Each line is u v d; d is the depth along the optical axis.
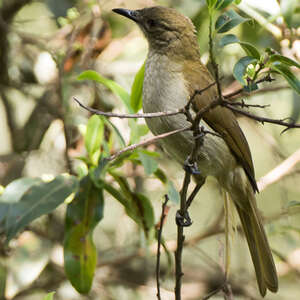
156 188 11.46
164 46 9.17
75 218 8.05
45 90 11.92
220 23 6.95
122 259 11.76
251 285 12.35
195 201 12.64
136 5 12.18
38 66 12.19
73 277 7.91
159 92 8.67
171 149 8.93
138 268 12.75
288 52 10.79
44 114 11.83
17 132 11.96
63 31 11.79
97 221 8.05
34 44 11.72
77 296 11.63
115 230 12.34
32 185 7.82
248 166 9.39
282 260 11.71
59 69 11.07
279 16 9.62
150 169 7.84
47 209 7.62
